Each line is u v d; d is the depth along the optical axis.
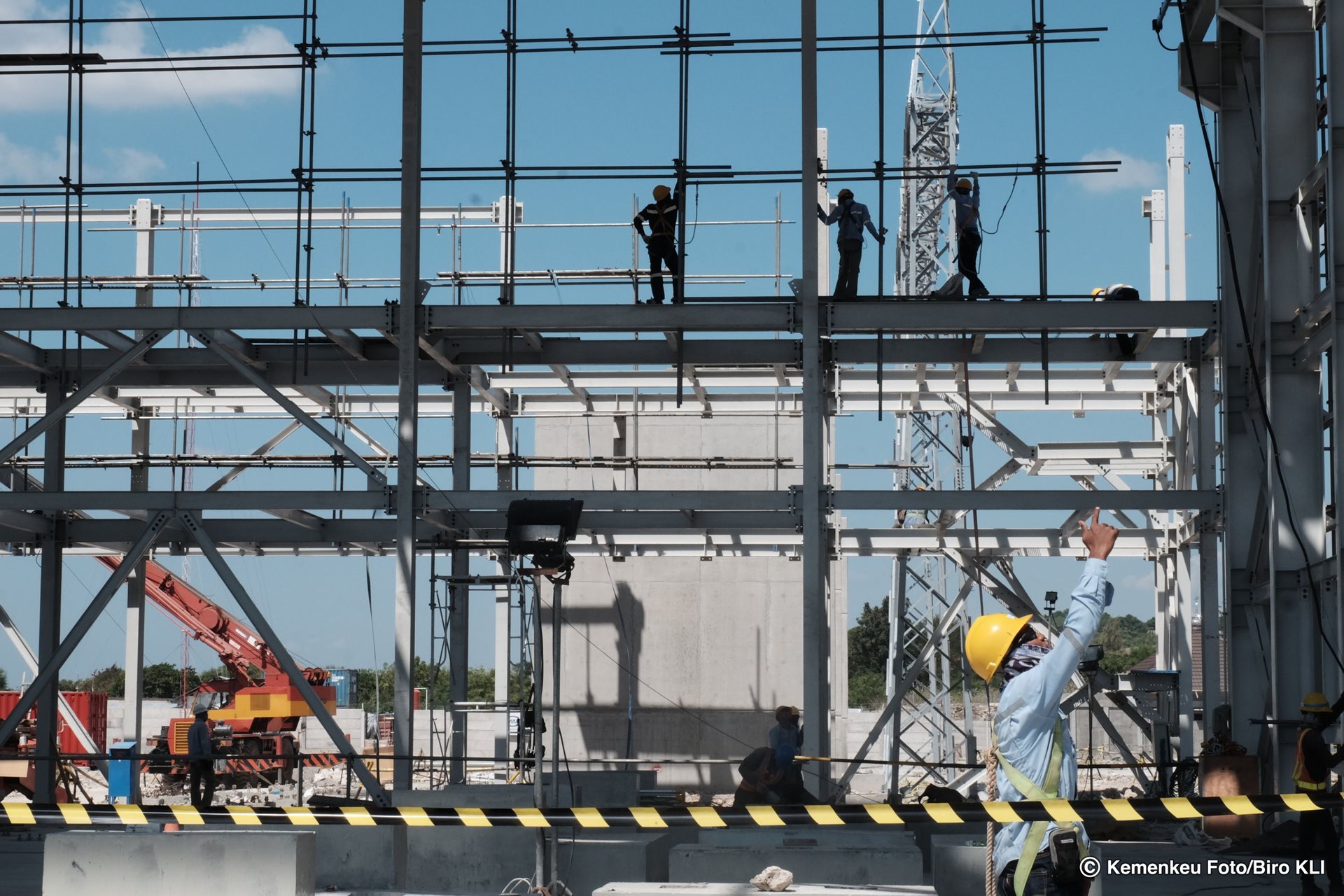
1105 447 28.52
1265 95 21.64
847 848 13.88
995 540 28.03
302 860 13.67
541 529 14.48
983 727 46.34
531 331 24.97
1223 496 23.03
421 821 10.58
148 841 13.59
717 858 13.68
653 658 36.94
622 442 37.12
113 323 23.33
